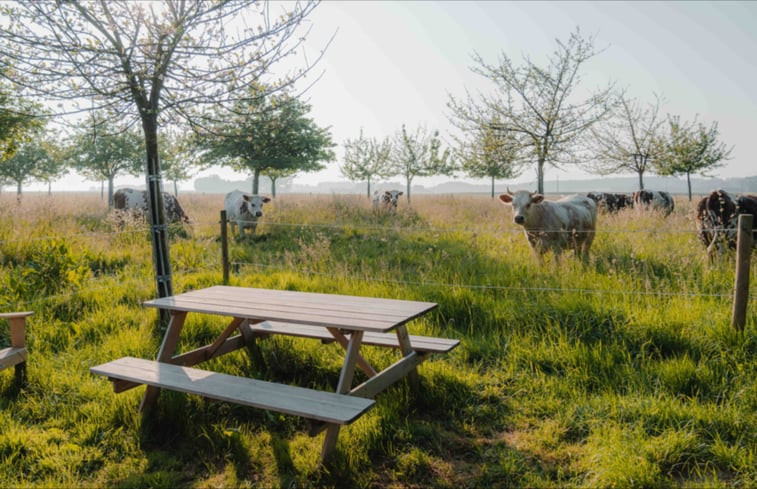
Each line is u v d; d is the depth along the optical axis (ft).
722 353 13.75
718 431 10.84
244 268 28.55
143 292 21.94
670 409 11.38
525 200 25.66
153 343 16.65
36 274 21.47
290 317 11.35
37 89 15.37
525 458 10.44
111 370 11.78
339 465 10.05
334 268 26.35
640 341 15.17
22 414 12.40
